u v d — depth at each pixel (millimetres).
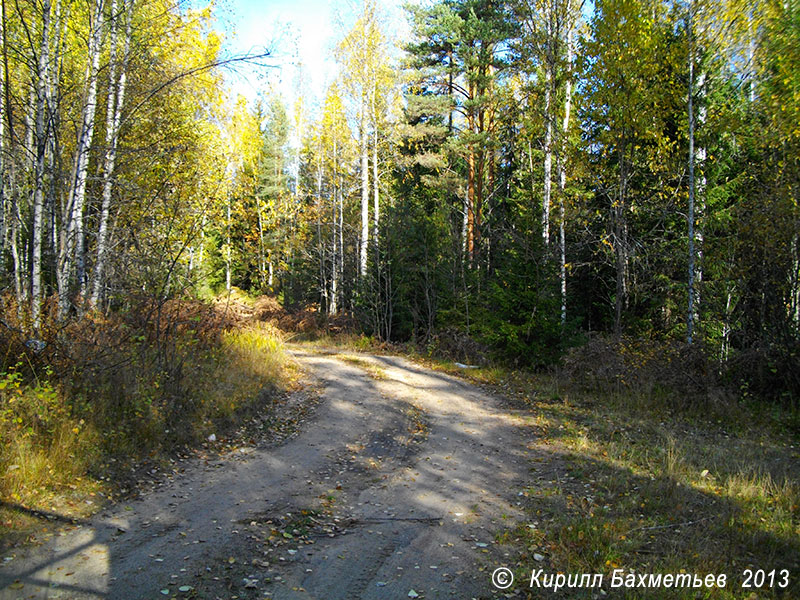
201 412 9133
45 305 8992
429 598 4387
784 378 12148
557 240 17812
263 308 26906
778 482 7113
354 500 6738
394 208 24219
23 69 11344
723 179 18109
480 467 8117
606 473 7598
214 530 5539
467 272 21812
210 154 15641
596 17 15203
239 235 34219
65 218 9625
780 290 12805
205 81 13422
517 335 15977
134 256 11000
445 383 15016
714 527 5695
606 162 17500
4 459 6035
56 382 7855
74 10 11086
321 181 31969
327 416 10914
